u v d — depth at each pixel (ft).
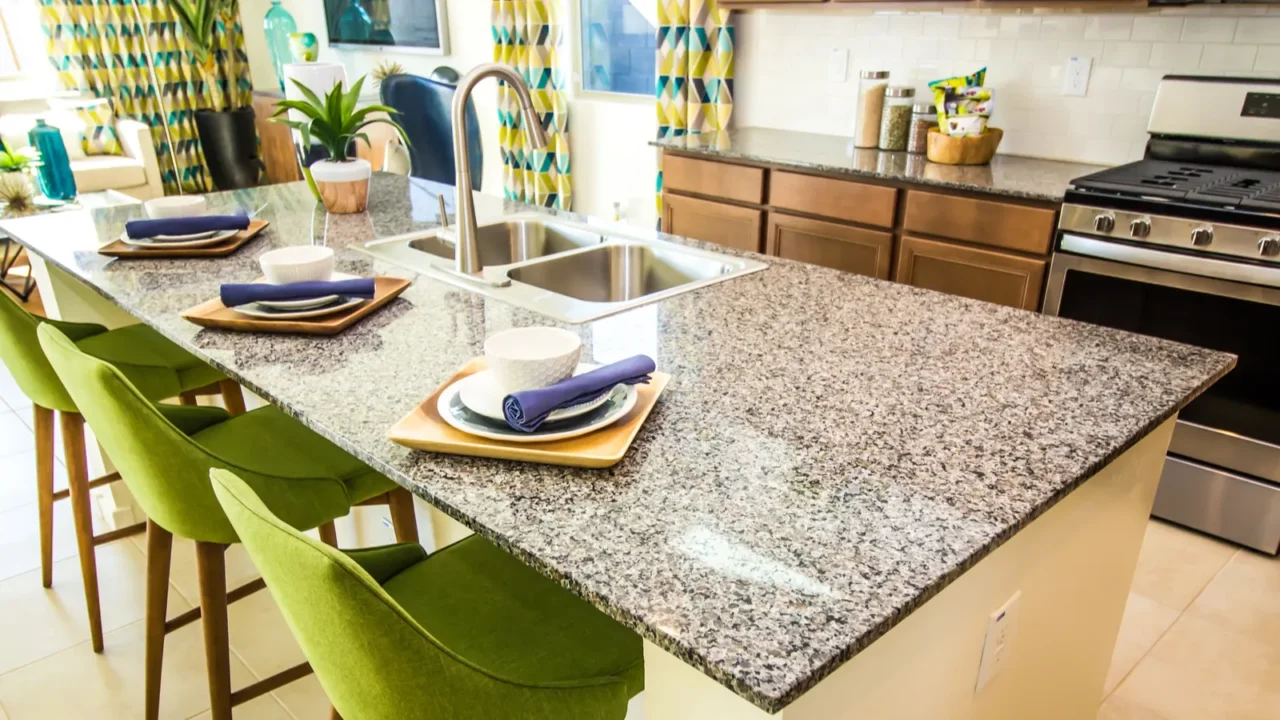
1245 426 7.55
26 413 10.74
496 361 3.67
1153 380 4.22
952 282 9.07
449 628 3.81
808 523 3.00
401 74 16.39
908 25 10.83
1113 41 9.23
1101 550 4.44
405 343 4.74
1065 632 4.42
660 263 6.75
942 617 3.28
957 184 8.69
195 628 6.91
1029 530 3.67
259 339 4.83
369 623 2.69
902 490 3.21
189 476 4.37
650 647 2.83
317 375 4.33
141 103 20.25
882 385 4.15
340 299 5.25
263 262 5.29
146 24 19.65
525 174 16.28
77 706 6.15
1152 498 4.80
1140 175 8.09
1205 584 7.44
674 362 4.43
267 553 2.89
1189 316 7.48
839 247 9.96
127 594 7.36
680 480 3.29
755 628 2.49
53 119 16.74
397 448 3.58
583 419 3.65
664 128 13.30
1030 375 4.27
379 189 8.92
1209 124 8.48
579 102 15.48
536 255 7.70
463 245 5.93
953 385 4.16
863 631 2.47
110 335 6.97
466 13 16.65
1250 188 7.42
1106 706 6.13
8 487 9.05
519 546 2.89
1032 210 8.24
